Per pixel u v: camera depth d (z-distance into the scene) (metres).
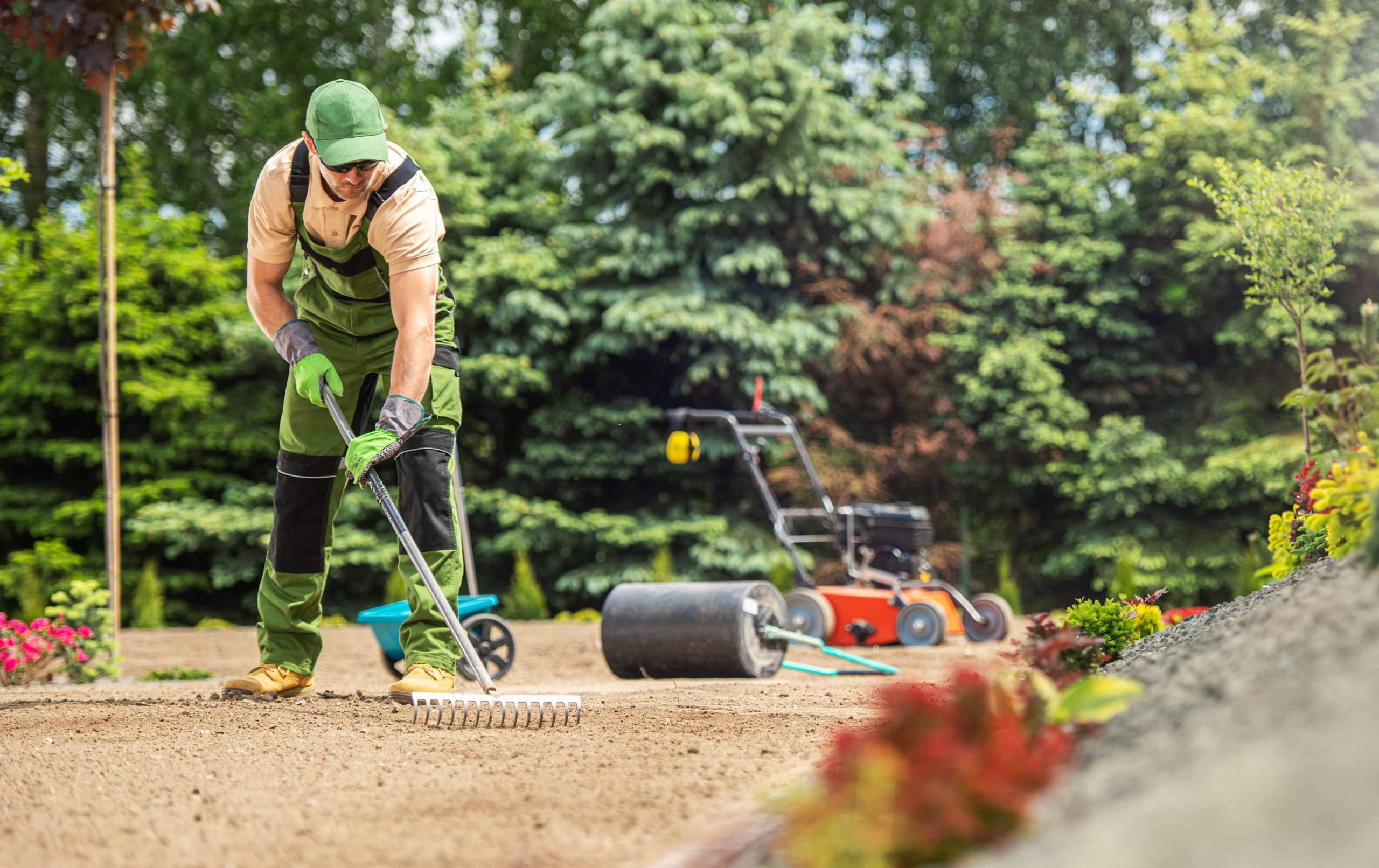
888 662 12.68
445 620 7.39
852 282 26.56
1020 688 4.30
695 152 24.27
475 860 3.64
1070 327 26.70
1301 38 25.31
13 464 24.64
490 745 5.86
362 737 6.22
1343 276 22.33
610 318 23.38
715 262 24.58
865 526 16.03
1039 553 27.75
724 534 24.61
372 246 7.56
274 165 7.48
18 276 23.86
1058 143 27.98
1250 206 10.73
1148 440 24.70
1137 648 6.98
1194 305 25.88
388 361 8.29
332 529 8.62
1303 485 8.20
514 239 24.98
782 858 3.19
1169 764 2.98
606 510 26.08
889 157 25.69
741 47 25.23
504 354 24.70
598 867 3.55
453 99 28.30
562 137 25.61
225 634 18.70
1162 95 26.83
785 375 24.17
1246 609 6.33
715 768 5.11
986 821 2.85
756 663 10.62
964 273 26.58
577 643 15.84
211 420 24.42
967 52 31.19
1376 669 2.92
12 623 11.16
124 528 24.11
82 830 4.15
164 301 25.06
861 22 32.03
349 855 3.74
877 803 2.86
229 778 5.10
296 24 30.69
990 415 26.64
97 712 7.49
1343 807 2.24
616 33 24.86
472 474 27.30
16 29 10.45
